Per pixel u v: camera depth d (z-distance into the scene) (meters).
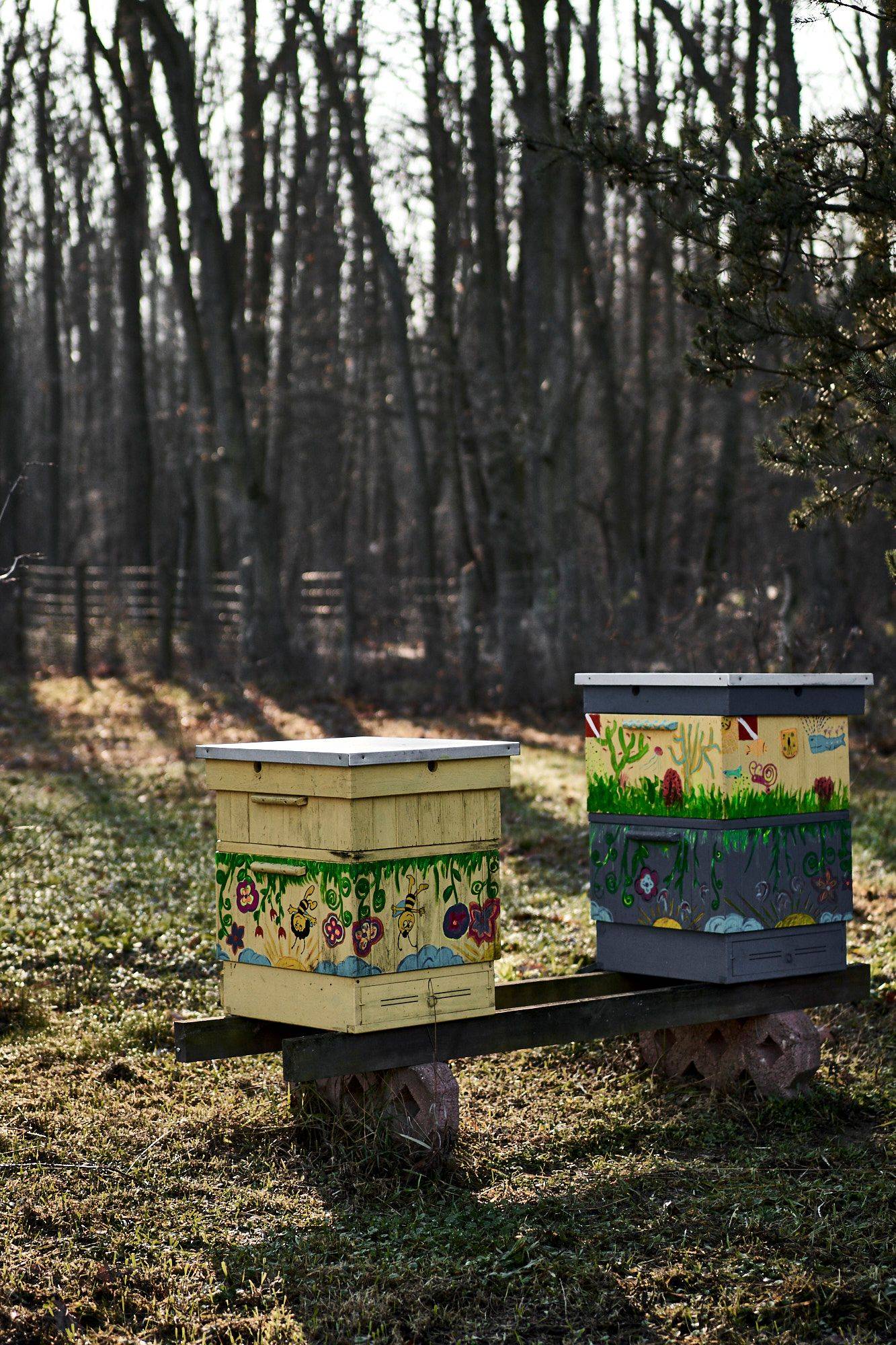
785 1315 3.52
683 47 19.78
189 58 20.38
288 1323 3.45
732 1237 3.96
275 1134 4.73
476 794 4.55
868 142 5.22
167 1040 5.71
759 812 4.96
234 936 4.63
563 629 18.14
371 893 4.29
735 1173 4.45
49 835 9.61
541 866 9.30
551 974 6.56
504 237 26.64
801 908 5.11
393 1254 3.84
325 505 37.00
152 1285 3.66
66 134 29.33
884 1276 3.72
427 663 18.78
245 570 20.33
